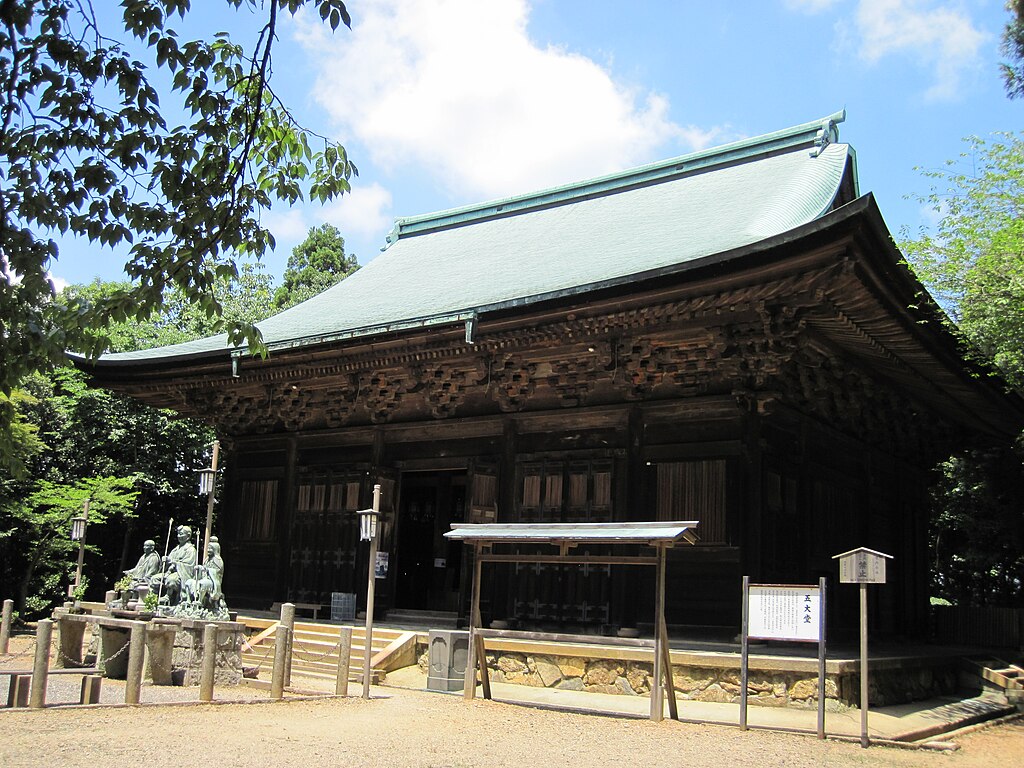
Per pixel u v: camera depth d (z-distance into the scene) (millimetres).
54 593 34094
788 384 18922
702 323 17875
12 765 9305
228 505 27609
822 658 12883
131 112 9188
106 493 31969
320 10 8750
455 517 30609
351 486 24812
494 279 24125
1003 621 27344
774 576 18266
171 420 36719
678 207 26422
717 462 18641
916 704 17734
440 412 23391
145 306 9273
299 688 16609
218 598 19281
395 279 29828
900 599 24734
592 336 19297
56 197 9117
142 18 8797
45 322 9000
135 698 13578
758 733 12906
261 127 10586
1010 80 17188
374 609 23516
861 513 22859
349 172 10922
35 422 35250
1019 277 19047
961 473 31500
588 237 26328
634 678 16422
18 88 8781
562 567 20297
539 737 12188
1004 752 13406
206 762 9867
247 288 49938
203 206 9578
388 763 10258
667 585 18719
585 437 20781
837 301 16812
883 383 22500
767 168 27047
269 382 25406
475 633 15617
